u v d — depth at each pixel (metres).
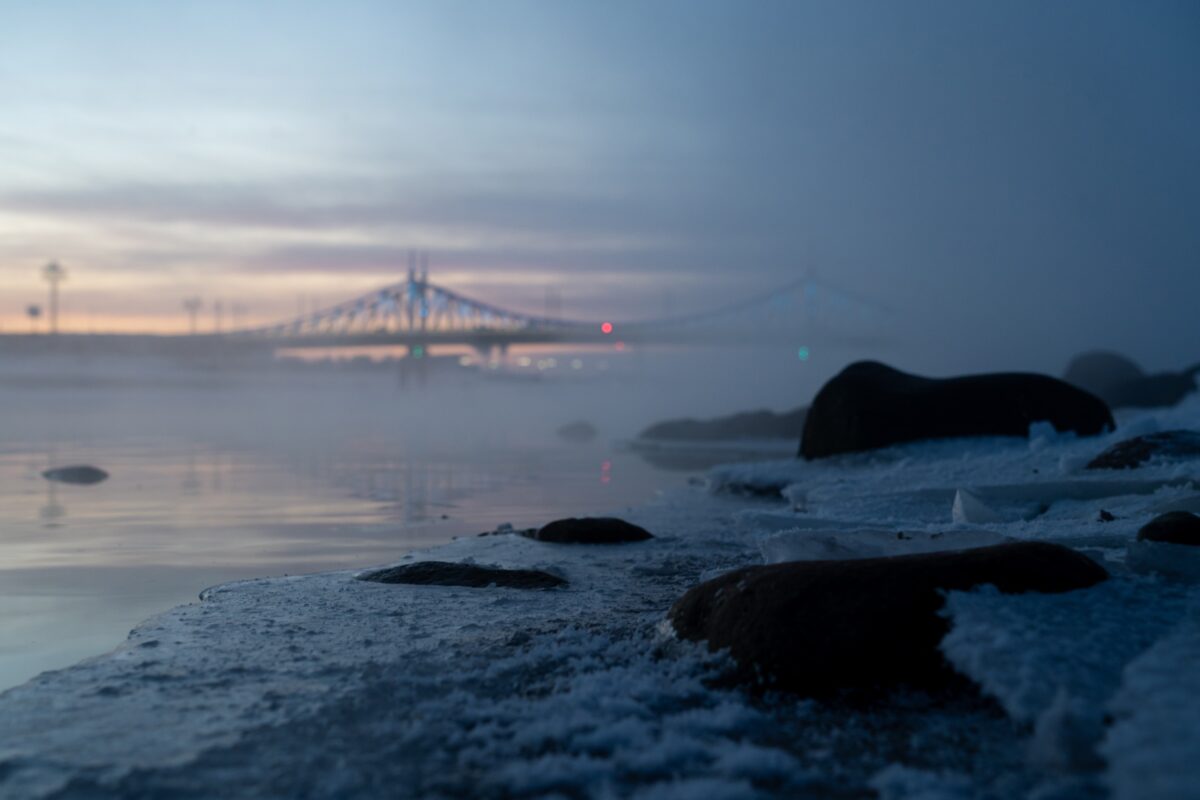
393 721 2.85
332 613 4.43
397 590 5.00
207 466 14.09
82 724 2.84
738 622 3.28
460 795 2.34
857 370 11.23
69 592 5.37
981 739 2.65
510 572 5.25
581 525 6.86
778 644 3.12
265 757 2.56
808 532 4.37
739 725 2.80
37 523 8.22
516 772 2.40
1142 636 2.96
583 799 2.32
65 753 2.60
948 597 3.07
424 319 94.50
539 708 2.91
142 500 9.93
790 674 3.07
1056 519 6.04
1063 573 3.29
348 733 2.75
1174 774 2.08
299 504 9.66
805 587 3.24
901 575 3.19
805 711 2.93
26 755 2.57
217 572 5.98
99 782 2.39
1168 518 4.10
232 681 3.29
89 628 4.54
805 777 2.41
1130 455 7.52
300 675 3.36
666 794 2.29
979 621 2.96
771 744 2.69
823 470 10.30
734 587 3.42
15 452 16.64
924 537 4.07
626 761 2.51
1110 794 2.19
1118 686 2.66
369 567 6.09
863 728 2.79
